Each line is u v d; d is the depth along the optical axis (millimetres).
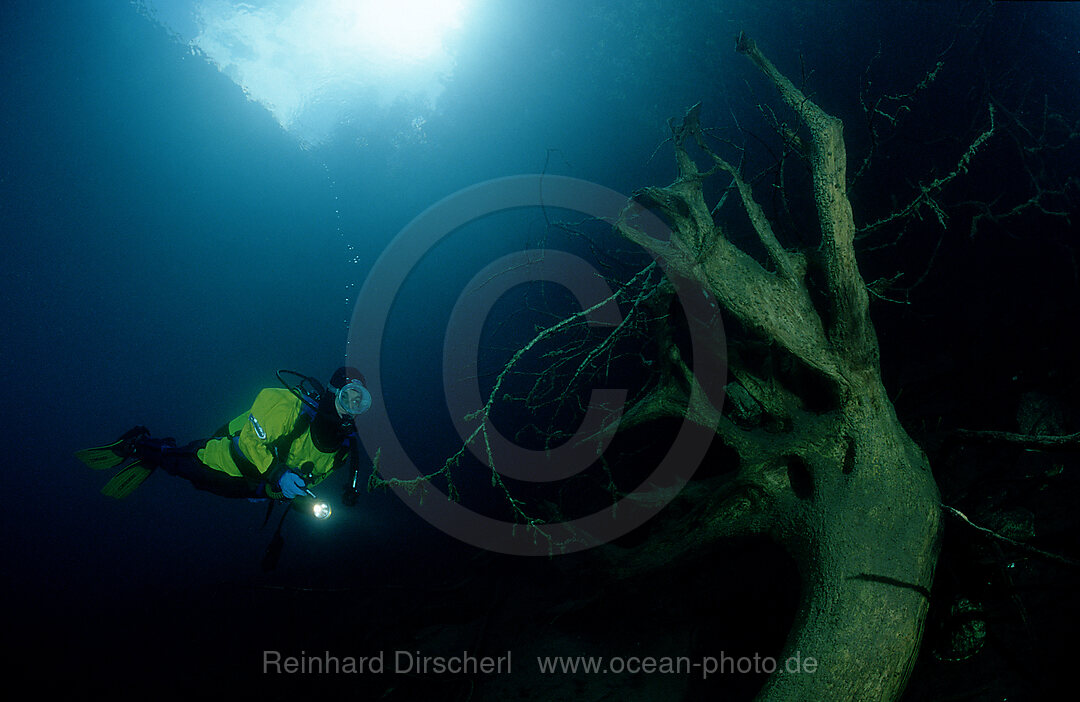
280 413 3135
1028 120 5258
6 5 9992
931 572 2635
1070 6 5242
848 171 5727
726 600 3930
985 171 5398
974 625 3088
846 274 2732
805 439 2988
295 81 16422
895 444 2834
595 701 3766
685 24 6535
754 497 3135
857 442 2824
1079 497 3668
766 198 6141
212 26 16406
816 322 2840
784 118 6098
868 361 2826
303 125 15242
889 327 5699
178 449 3523
